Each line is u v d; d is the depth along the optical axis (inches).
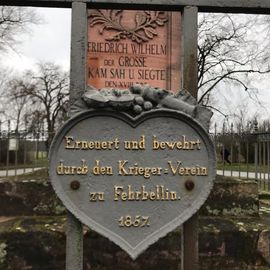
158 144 39.1
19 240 55.2
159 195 38.8
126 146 38.9
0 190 65.7
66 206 37.9
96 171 38.5
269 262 56.5
